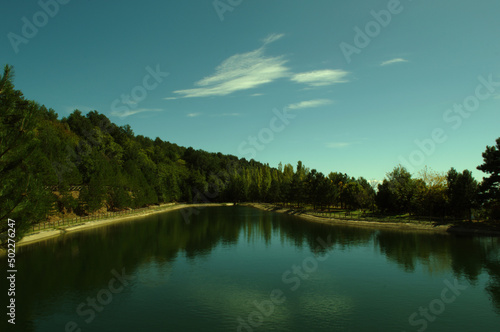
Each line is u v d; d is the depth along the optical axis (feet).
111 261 153.17
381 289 112.37
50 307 96.22
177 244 200.23
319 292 110.11
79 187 319.27
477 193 233.76
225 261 155.12
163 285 117.60
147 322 85.92
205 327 82.84
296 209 434.30
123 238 217.56
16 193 50.31
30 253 166.40
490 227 219.00
